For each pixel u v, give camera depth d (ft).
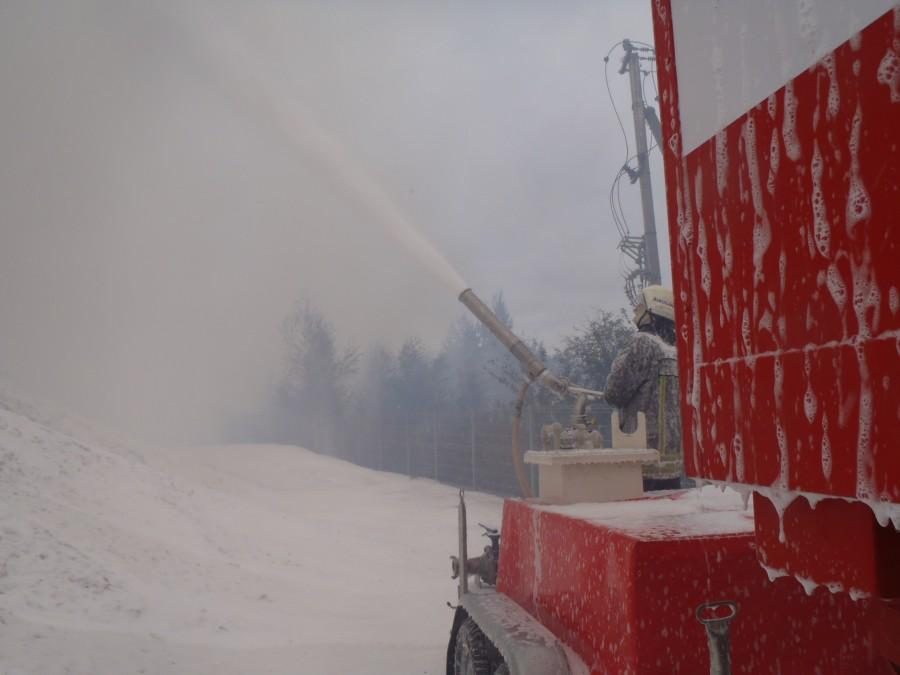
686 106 5.36
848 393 3.78
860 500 3.70
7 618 20.33
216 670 19.30
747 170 4.61
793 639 7.26
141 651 19.92
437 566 36.14
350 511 54.85
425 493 67.92
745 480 4.64
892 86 3.51
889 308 3.55
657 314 13.78
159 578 27.12
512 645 8.93
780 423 4.30
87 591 23.66
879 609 5.58
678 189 5.51
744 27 4.64
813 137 4.03
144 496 38.09
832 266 3.89
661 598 7.06
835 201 3.87
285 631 23.43
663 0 5.75
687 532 7.56
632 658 7.02
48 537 27.12
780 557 4.68
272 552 35.76
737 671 7.14
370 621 25.29
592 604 8.03
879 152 3.59
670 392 13.19
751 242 4.58
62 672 17.84
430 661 20.47
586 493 11.30
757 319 4.52
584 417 12.50
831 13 3.89
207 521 38.34
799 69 4.13
